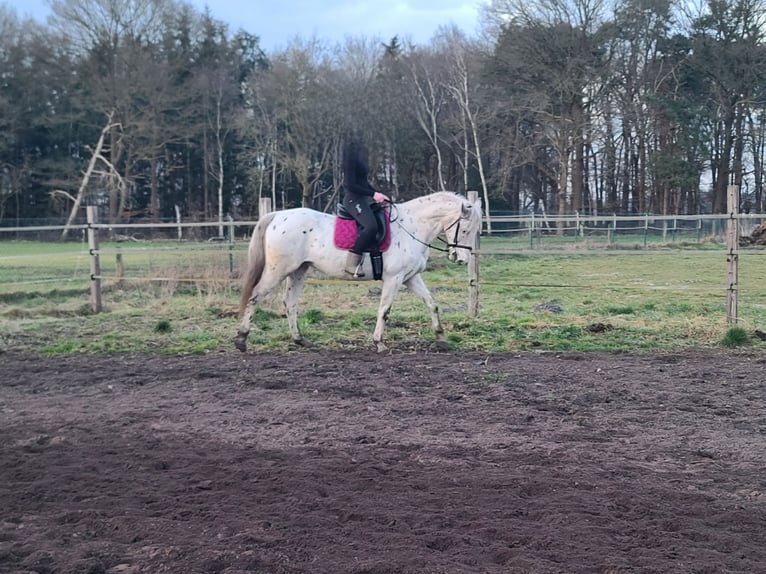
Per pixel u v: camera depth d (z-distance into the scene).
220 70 54.16
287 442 5.66
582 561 3.58
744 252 10.83
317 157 51.69
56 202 49.19
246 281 9.45
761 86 43.09
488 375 8.01
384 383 7.69
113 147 46.28
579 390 7.36
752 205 48.47
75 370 8.41
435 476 4.85
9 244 33.88
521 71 42.53
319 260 9.26
